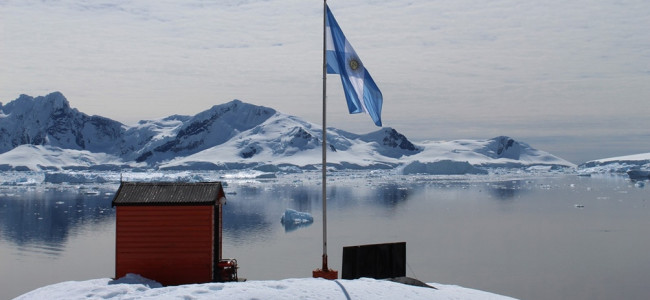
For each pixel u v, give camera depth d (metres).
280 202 90.12
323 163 18.50
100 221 64.12
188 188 19.56
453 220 64.19
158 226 18.84
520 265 37.56
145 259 18.75
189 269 18.78
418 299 14.96
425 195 104.75
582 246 45.44
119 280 17.92
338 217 67.75
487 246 45.59
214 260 19.67
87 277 34.41
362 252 17.69
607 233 53.16
